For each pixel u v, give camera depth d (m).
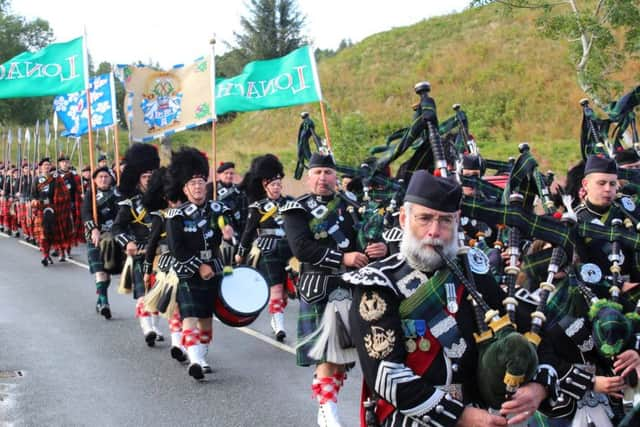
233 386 6.91
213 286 7.09
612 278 4.01
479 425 2.97
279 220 8.69
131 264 8.45
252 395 6.65
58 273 13.44
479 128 25.95
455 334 3.08
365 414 3.33
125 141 37.69
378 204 5.58
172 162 7.08
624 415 4.00
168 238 7.00
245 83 11.08
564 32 14.25
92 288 11.84
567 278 3.88
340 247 5.57
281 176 8.78
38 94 11.84
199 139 39.44
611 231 4.02
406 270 3.14
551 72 27.77
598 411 3.85
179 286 7.01
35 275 13.20
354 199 5.78
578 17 13.77
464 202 3.49
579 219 4.42
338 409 6.19
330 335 5.36
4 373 7.32
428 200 3.06
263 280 7.26
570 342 3.79
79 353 8.02
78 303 10.60
